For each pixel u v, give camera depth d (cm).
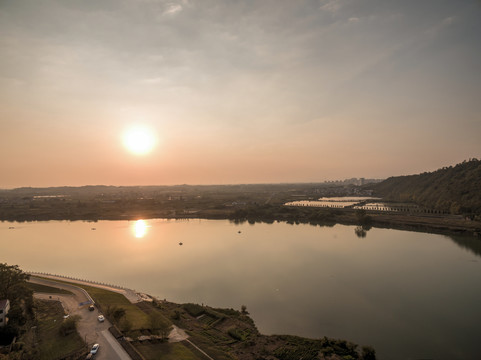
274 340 8081
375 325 9119
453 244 19438
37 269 15350
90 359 6569
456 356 7481
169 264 15862
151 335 7944
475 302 10644
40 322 8519
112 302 10088
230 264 15675
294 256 17050
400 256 16775
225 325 9044
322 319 9544
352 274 13775
